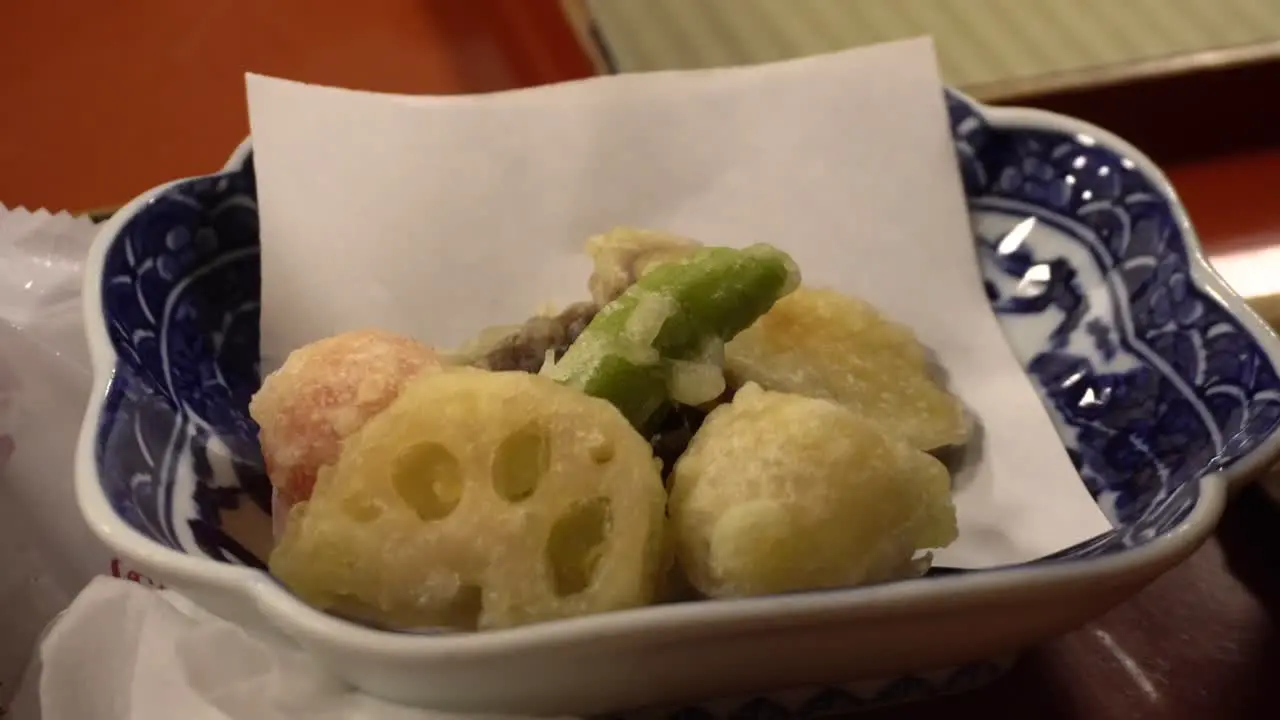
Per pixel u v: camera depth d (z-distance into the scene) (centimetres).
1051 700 34
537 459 31
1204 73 46
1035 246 40
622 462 30
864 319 38
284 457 34
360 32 60
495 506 30
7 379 36
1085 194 40
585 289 40
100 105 55
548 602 30
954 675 34
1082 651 35
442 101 41
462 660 29
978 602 29
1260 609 35
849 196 41
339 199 40
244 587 30
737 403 33
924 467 32
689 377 34
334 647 29
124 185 50
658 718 33
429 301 40
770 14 60
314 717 31
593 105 41
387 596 30
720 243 41
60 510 36
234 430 37
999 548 35
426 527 30
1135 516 35
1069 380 38
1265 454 32
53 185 50
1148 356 37
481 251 40
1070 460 37
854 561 31
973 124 41
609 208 41
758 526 30
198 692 31
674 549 31
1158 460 35
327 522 30
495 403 30
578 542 30
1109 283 39
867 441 31
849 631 29
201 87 56
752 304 35
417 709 30
